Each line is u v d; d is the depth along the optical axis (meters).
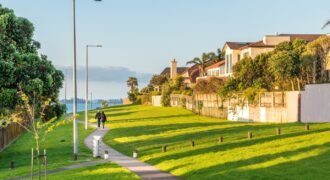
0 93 27.61
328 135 28.80
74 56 30.77
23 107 28.33
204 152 27.83
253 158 24.31
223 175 21.38
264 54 62.06
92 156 30.73
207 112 68.56
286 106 47.22
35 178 23.20
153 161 27.30
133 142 38.22
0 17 29.06
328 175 19.44
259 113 52.31
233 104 58.53
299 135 30.39
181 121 60.34
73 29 30.83
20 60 29.39
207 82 72.50
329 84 40.88
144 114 82.06
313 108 42.84
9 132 45.28
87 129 54.84
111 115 86.62
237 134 35.88
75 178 22.45
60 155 32.03
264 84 59.94
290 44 62.56
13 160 32.09
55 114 31.88
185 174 22.64
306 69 56.31
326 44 54.59
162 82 135.75
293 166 21.66
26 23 31.02
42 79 30.28
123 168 25.02
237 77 61.16
